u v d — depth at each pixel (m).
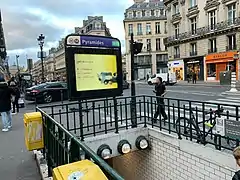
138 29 67.94
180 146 6.03
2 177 4.27
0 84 7.97
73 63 6.23
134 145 7.14
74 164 2.15
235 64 32.03
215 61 35.00
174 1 43.69
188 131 6.56
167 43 46.06
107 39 6.73
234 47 32.31
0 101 7.98
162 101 7.30
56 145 3.66
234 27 31.41
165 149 6.61
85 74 6.43
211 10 35.66
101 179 1.83
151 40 67.44
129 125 7.35
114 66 6.93
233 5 32.41
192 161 5.68
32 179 4.17
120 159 9.41
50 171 4.16
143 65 67.25
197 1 38.38
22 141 6.59
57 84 18.48
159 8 67.19
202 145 5.43
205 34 36.25
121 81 7.10
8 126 8.23
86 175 1.89
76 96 6.32
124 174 9.29
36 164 4.84
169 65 46.22
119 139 6.91
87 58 6.44
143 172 7.79
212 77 35.84
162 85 9.04
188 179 5.84
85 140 6.43
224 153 4.86
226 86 25.16
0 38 37.19
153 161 7.16
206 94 18.33
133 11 68.00
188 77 39.69
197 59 38.69
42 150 5.18
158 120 7.66
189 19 40.53
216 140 5.23
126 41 68.38
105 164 1.82
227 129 5.00
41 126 4.96
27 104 17.61
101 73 6.70
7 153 5.56
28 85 27.00
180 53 42.97
